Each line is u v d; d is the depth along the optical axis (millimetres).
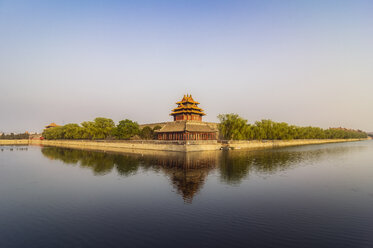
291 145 126375
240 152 76125
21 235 18031
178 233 17906
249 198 26312
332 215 21266
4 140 174500
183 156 64125
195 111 106562
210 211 22391
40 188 32250
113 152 81188
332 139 188125
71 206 24578
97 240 17016
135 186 32219
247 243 16234
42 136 188250
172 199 26203
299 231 18047
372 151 85000
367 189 30109
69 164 54438
